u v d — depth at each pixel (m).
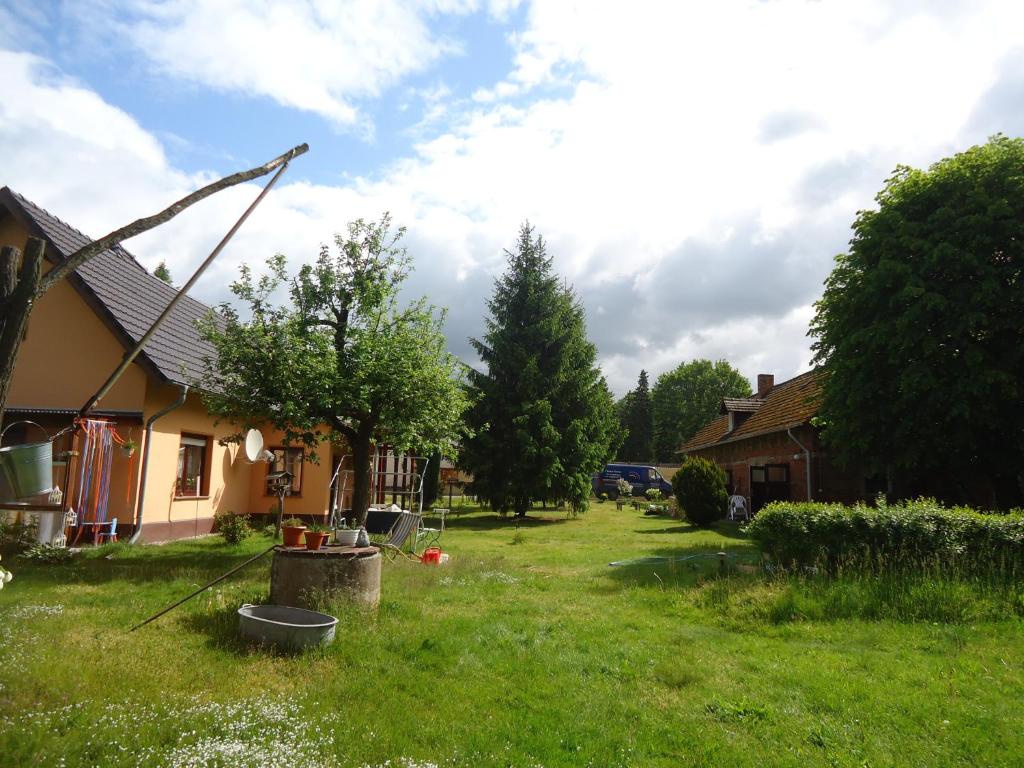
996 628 7.17
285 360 11.97
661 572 11.30
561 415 28.34
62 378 14.17
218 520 16.97
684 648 6.81
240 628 6.50
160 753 3.80
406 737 4.38
